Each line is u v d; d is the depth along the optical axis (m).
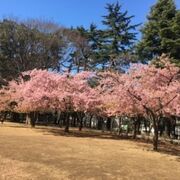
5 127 36.53
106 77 29.28
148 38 42.34
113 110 28.92
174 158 21.31
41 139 25.47
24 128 36.75
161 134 41.91
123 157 19.48
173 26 39.50
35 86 34.03
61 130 37.19
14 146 20.38
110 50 56.00
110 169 15.65
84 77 34.34
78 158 17.86
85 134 34.72
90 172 14.71
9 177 13.07
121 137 34.62
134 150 23.55
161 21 41.22
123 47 56.66
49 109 35.16
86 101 32.66
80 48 55.66
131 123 46.25
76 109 33.19
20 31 48.84
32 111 37.28
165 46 39.97
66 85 33.53
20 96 35.88
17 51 49.06
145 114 28.48
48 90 33.62
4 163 15.33
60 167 15.29
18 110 39.16
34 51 49.28
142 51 43.72
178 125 48.84
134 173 15.26
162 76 26.23
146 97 24.89
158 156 21.52
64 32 52.47
